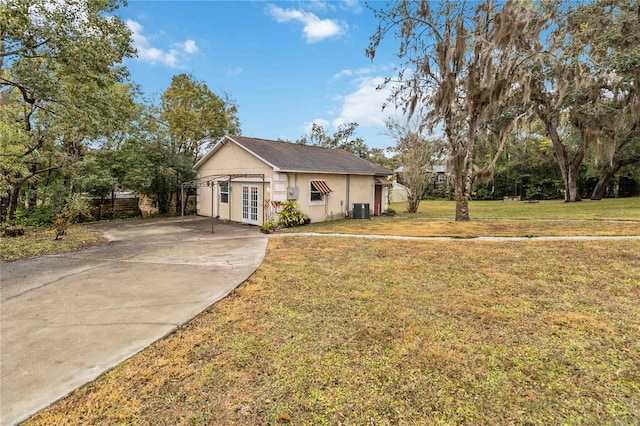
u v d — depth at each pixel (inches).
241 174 612.4
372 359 128.5
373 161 1300.4
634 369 119.2
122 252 340.8
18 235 442.9
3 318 168.4
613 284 213.0
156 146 711.7
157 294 205.6
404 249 336.2
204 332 152.2
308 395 107.5
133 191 706.2
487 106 517.0
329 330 153.9
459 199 583.2
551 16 522.9
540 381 113.3
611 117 625.0
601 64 540.1
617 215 580.4
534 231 438.9
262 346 139.0
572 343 138.9
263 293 205.9
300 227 540.1
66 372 119.5
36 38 387.5
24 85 404.5
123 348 137.1
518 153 1058.1
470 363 124.6
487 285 217.2
